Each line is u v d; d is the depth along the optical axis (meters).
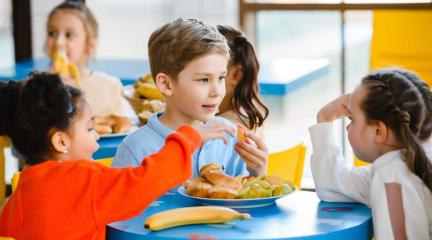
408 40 4.45
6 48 5.54
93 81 4.12
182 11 5.82
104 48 7.16
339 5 4.86
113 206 1.92
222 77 2.32
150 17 7.06
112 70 4.70
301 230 1.91
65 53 4.27
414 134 2.11
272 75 4.32
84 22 4.37
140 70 4.69
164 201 2.17
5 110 2.06
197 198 2.10
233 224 1.96
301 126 4.55
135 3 7.08
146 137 2.38
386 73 2.15
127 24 7.14
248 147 2.29
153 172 1.93
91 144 2.10
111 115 3.22
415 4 4.42
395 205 2.02
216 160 2.42
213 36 2.28
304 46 5.15
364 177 2.17
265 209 2.11
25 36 5.50
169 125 2.39
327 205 2.16
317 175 2.22
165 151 1.97
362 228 1.99
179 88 2.31
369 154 2.15
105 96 4.10
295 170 2.71
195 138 2.01
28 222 1.95
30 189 1.97
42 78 2.04
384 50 4.52
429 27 4.41
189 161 1.98
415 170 2.04
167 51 2.30
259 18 5.25
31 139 2.04
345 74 4.94
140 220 2.01
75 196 1.93
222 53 2.28
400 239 2.02
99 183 1.94
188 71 2.28
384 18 4.50
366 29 4.80
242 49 2.85
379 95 2.10
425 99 2.12
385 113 2.08
